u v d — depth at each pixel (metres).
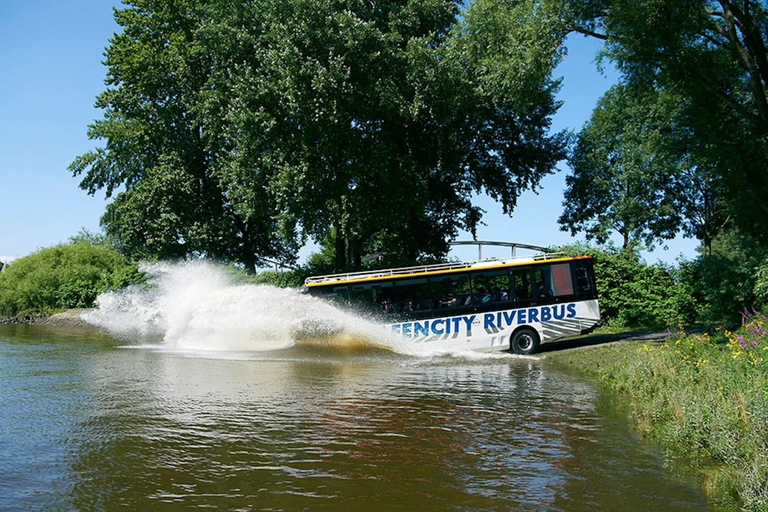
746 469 6.48
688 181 42.88
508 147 34.28
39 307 38.12
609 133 47.03
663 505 5.91
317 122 24.77
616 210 45.59
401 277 19.19
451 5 28.52
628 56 19.67
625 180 44.56
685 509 5.82
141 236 36.41
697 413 8.07
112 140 36.03
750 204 19.80
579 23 21.28
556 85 25.14
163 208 34.38
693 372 10.88
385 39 25.97
